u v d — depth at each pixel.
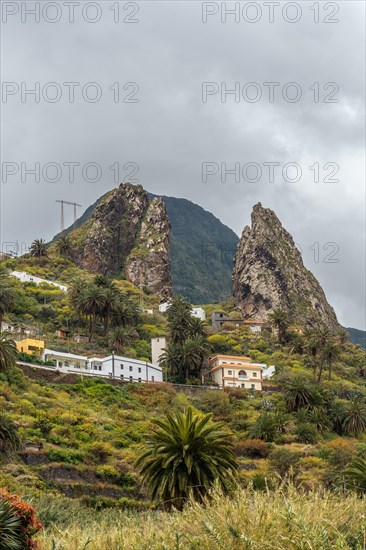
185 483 59.88
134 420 122.38
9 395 113.56
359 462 69.56
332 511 20.31
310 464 105.44
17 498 28.41
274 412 139.88
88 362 149.12
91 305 178.12
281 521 19.91
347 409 136.25
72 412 115.88
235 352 195.75
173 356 160.62
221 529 20.05
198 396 145.50
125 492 90.06
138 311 199.75
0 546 26.50
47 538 27.03
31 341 146.00
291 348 198.62
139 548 21.31
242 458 110.81
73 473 89.81
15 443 88.38
